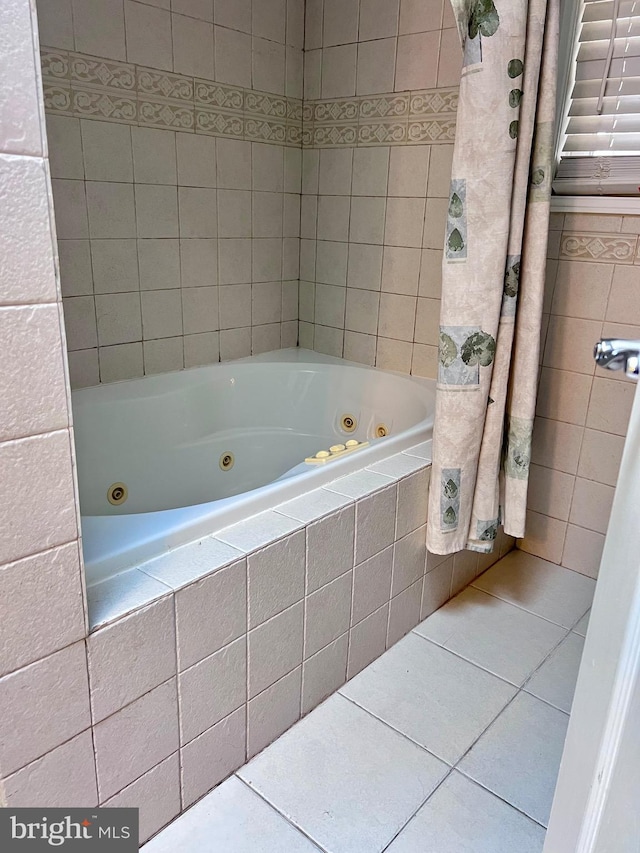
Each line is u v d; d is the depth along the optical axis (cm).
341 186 216
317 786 122
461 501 156
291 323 241
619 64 158
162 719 105
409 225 202
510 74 130
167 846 109
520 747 133
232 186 204
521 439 161
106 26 162
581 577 196
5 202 69
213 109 191
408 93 192
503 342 149
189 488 201
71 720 92
